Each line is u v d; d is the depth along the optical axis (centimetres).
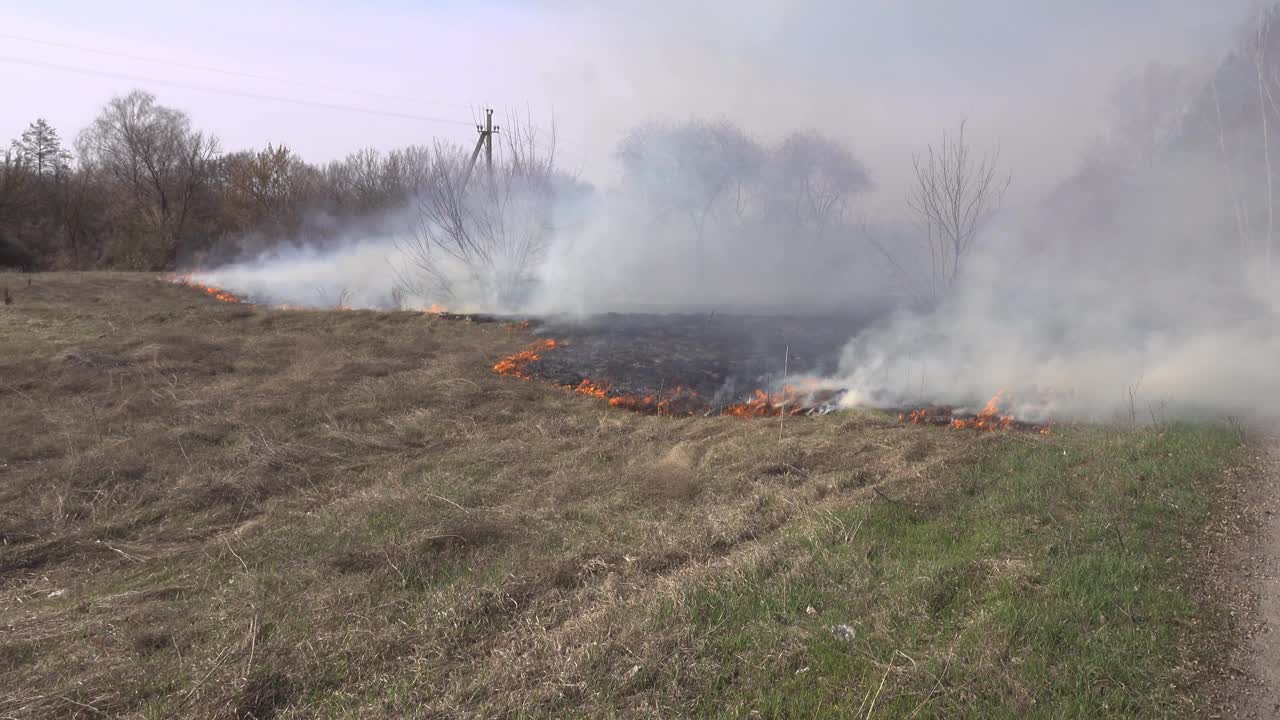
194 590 519
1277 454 678
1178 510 572
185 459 778
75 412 919
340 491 715
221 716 373
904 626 430
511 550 564
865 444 798
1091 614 430
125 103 3897
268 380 1099
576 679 389
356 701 387
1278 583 467
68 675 413
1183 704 362
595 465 776
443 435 884
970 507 601
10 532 611
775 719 358
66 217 3822
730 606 457
